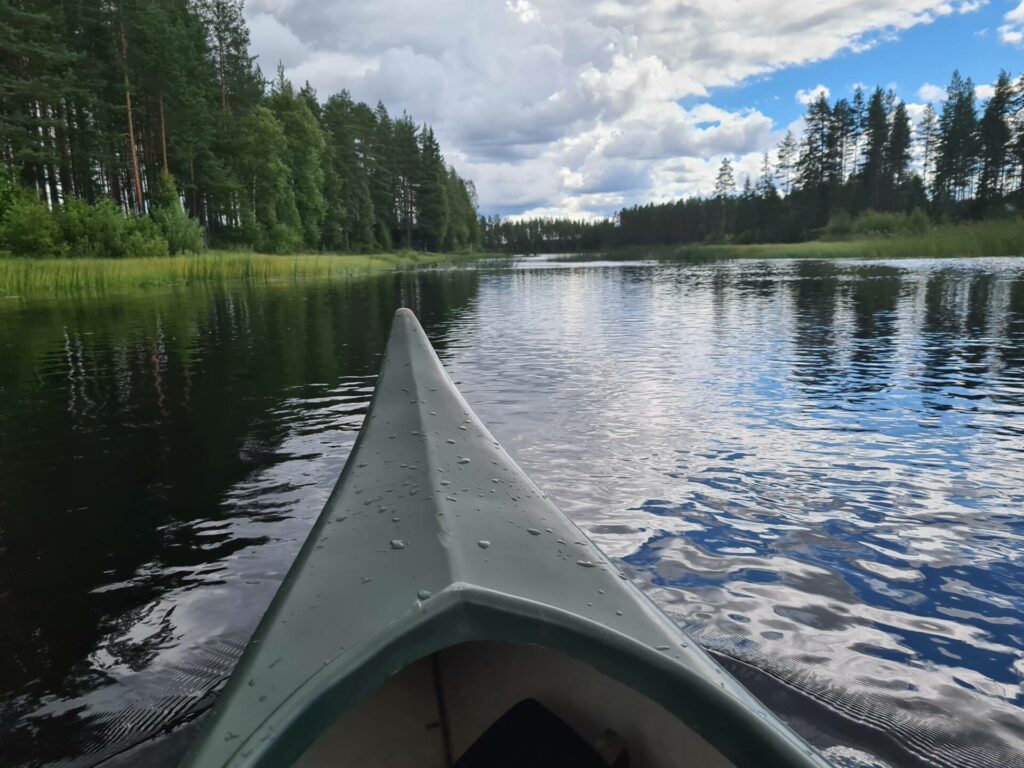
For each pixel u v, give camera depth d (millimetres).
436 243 76375
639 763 1052
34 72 28938
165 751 1479
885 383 5129
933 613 2002
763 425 4023
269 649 914
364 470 1699
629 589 1111
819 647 1826
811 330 8297
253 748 750
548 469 3275
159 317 11586
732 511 2760
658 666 883
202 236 36469
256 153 41469
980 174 64250
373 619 936
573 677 1159
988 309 10078
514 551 1189
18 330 9797
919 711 1568
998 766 1400
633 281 21625
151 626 1998
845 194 68812
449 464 1708
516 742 1072
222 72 42156
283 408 4695
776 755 805
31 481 3291
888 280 16797
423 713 1165
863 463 3322
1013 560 2324
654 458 3428
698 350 6957
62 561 2434
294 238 43781
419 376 2646
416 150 72250
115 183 37219
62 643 1919
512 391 5074
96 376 6051
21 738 1528
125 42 32188
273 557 2428
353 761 1066
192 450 3732
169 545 2543
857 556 2359
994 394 4707
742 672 1712
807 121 72062
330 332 9203
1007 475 3131
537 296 16031
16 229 24312
